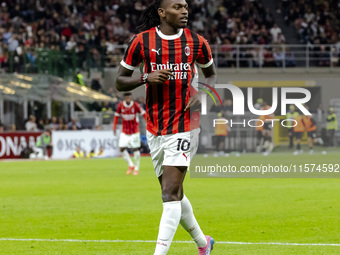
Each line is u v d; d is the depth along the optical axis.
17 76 43.69
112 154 44.56
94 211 14.52
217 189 19.66
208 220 12.80
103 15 55.72
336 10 60.97
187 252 9.41
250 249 9.61
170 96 8.09
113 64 50.88
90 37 51.66
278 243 10.14
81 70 48.03
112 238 10.81
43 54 45.41
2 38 49.72
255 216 13.34
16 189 20.48
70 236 11.05
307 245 9.92
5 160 39.47
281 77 53.81
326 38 58.62
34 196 18.22
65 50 46.50
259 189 19.53
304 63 57.28
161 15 8.24
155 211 14.42
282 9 61.19
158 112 8.14
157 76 7.81
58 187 21.08
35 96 43.88
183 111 8.10
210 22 58.28
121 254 9.34
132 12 56.50
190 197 17.27
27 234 11.32
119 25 55.38
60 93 44.72
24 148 40.91
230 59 53.19
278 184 21.34
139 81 7.93
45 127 42.84
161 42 8.19
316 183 21.62
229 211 14.18
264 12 59.25
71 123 44.06
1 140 39.88
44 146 41.22
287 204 15.43
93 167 32.06
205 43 8.35
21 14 52.41
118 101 48.09
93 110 47.69
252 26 58.19
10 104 45.00
